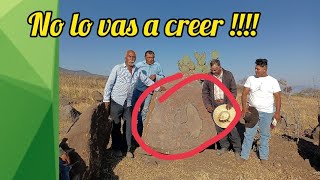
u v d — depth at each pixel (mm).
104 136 6219
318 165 6867
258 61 6352
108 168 6047
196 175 6027
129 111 6543
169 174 6023
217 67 6633
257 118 6488
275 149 7480
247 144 6613
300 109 15945
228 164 6508
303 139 8570
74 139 5102
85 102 15609
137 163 6328
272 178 6105
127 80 6332
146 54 7781
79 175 4727
